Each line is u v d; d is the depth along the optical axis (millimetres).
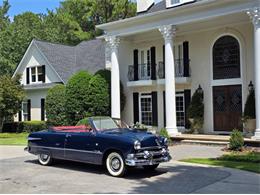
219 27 21328
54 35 45812
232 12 17969
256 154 14312
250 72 20141
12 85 29250
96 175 10977
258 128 16750
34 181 10164
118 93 23312
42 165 13008
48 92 27547
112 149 10789
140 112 24859
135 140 10414
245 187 8922
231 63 20969
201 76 22094
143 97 24781
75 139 11812
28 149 13336
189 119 21781
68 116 24578
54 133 12570
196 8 19141
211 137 18797
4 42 40469
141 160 10430
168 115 20375
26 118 32844
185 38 22859
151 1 25562
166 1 22297
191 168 11789
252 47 20125
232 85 20844
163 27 20656
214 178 10078
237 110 20594
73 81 24359
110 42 23406
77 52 34625
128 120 25281
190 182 9625
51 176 10898
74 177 10703
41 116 31547
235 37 20750
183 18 19891
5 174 11281
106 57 27656
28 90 32562
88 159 11406
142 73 24750
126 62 25422
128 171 11219
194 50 22469
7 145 20734
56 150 12359
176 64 23125
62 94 26812
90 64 31578
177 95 23266
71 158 11953
